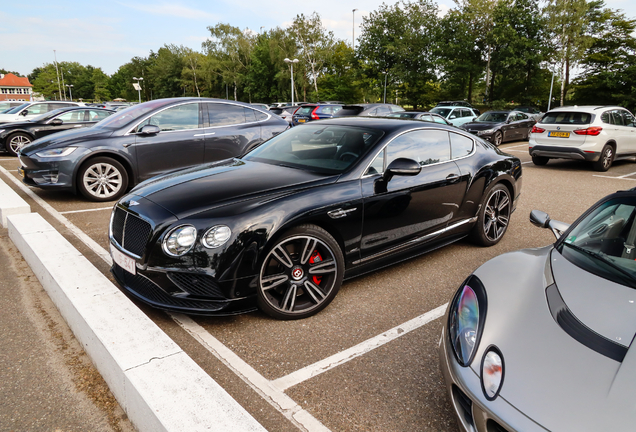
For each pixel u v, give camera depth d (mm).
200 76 79062
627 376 1339
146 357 2072
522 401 1370
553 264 2037
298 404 2098
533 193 7418
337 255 2975
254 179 3068
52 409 2049
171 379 1908
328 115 15000
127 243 2861
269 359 2475
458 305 1901
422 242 3713
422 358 2527
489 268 2127
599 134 9492
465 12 40438
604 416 1246
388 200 3279
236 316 2979
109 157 6172
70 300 2654
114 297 2707
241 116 7094
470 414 1552
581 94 41188
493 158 4410
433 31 43125
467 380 1546
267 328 2820
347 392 2199
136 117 6355
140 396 1804
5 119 13133
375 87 48688
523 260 2160
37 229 4027
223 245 2557
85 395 2158
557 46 38750
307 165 3371
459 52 41281
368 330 2830
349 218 3047
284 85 61312
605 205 2316
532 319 1653
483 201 4262
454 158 4020
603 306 1653
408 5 44656
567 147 9844
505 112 16250
